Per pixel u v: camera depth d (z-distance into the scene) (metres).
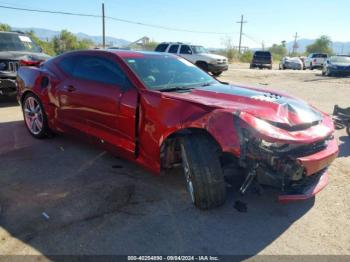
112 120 3.90
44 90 4.93
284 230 3.00
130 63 3.95
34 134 5.36
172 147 3.49
